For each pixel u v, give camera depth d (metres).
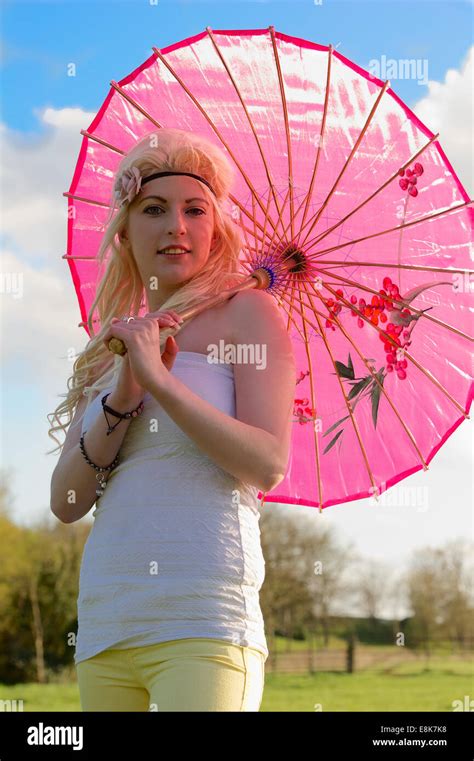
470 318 2.93
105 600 2.21
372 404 3.09
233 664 2.12
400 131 2.89
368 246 2.94
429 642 43.50
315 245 2.96
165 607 2.12
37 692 34.84
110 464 2.38
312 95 2.91
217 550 2.17
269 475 2.22
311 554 40.47
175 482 2.22
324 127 2.91
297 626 41.47
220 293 2.50
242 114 2.98
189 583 2.13
